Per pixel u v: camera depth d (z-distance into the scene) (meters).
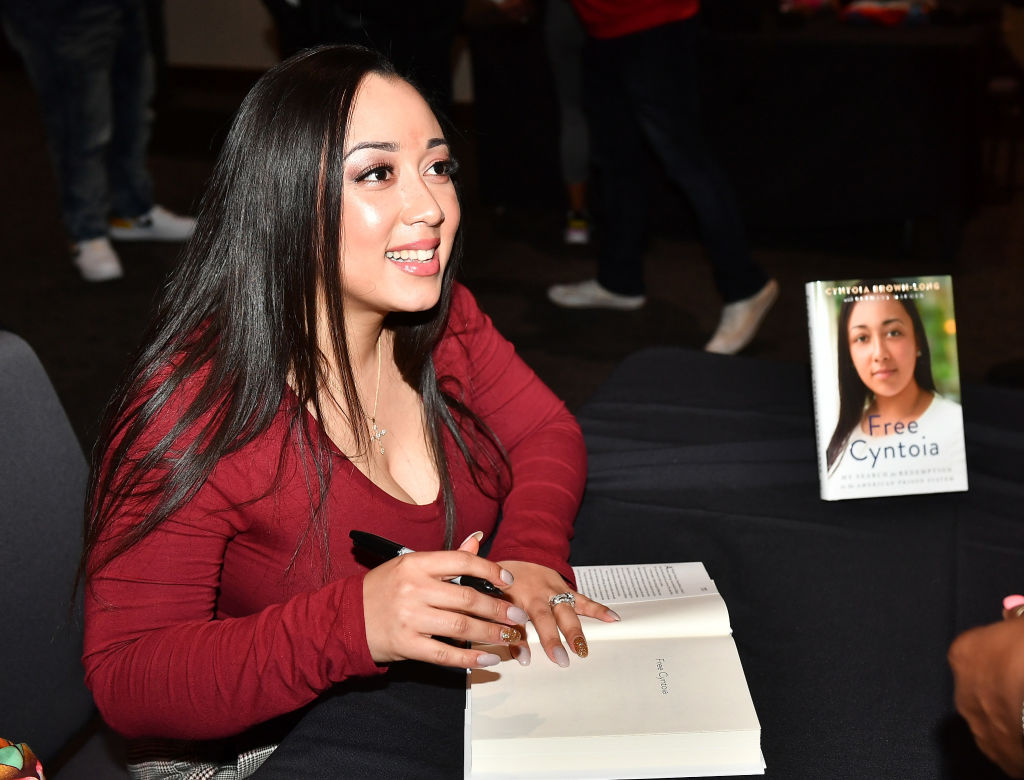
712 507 1.20
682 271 3.82
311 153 0.89
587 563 1.10
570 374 3.02
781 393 1.47
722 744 0.80
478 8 5.40
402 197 0.92
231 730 0.88
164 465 0.90
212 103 6.34
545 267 3.91
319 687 0.85
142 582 0.92
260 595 1.02
